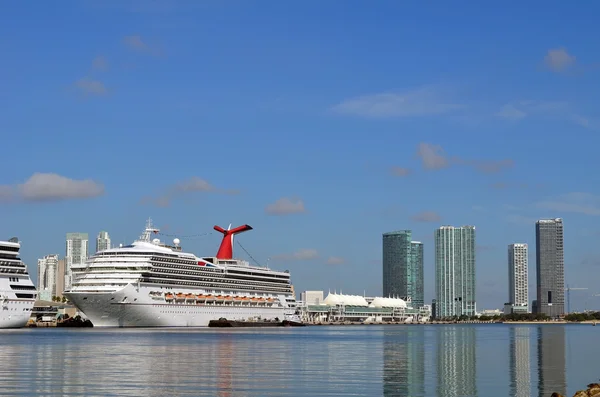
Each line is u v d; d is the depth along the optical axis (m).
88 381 110.69
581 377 122.44
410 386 108.69
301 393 100.38
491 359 160.00
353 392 101.69
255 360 149.25
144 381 111.25
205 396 96.88
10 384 107.06
